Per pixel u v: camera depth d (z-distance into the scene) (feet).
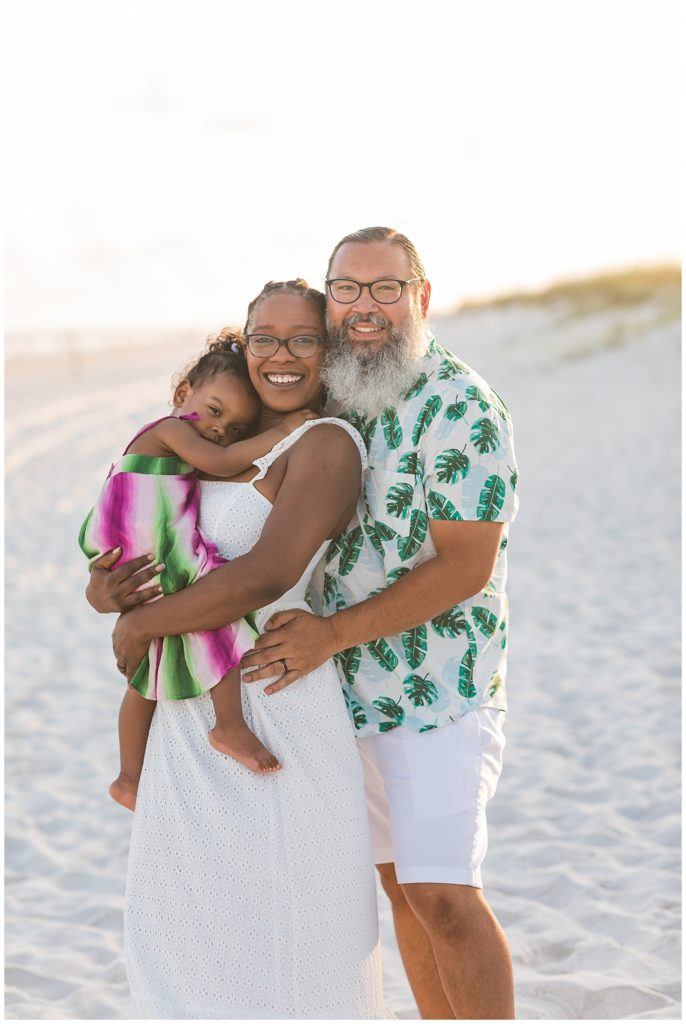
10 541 35.12
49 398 71.92
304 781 7.94
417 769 8.46
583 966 11.18
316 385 8.64
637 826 14.47
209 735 7.93
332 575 8.77
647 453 44.52
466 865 8.38
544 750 17.25
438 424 8.33
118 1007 10.71
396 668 8.57
